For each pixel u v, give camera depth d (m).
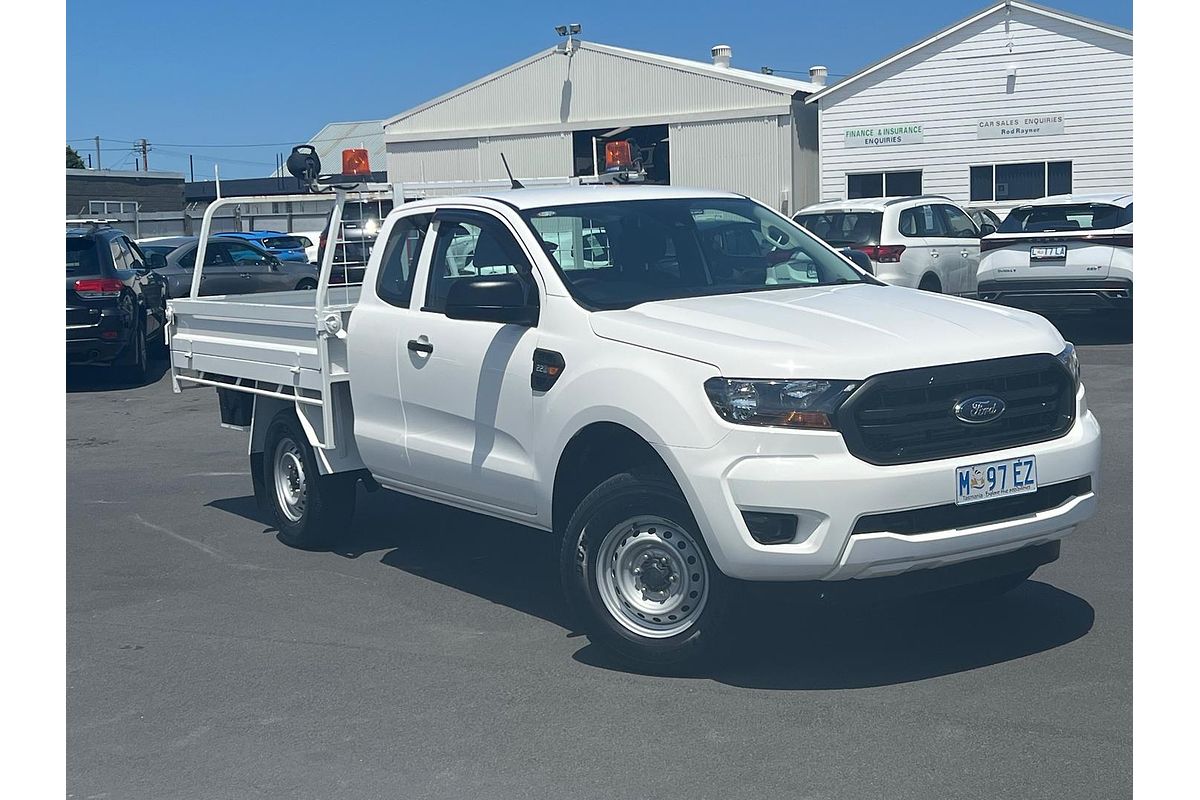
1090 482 5.18
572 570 5.37
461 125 41.16
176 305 8.61
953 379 4.88
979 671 5.12
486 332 6.02
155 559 7.54
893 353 4.86
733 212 6.58
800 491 4.71
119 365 16.22
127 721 4.98
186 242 22.58
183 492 9.53
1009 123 30.16
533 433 5.72
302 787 4.33
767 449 4.77
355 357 6.88
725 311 5.40
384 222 6.95
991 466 4.87
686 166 37.59
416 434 6.52
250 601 6.60
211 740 4.77
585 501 5.33
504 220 6.14
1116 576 6.36
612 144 8.45
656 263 6.02
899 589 4.89
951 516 4.83
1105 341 16.14
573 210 6.20
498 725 4.79
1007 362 5.00
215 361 8.16
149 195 57.53
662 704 4.93
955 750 4.37
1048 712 4.66
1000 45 29.97
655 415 5.04
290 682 5.36
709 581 5.03
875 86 31.64
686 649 5.13
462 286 5.72
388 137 42.25
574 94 39.09
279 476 7.79
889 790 4.09
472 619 6.16
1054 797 3.99
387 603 6.48
